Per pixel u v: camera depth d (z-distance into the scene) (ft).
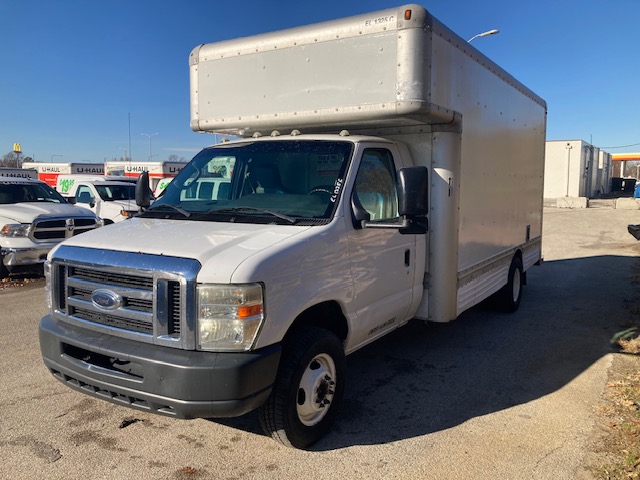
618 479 11.43
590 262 43.65
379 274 14.80
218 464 12.06
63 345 12.14
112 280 11.69
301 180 14.60
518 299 27.22
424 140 17.25
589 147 182.39
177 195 15.85
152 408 10.98
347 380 17.37
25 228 32.83
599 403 15.47
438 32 15.70
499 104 22.17
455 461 12.28
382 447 12.91
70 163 132.57
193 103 18.74
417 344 21.29
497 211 22.65
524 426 14.06
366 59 15.26
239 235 12.18
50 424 13.88
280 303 11.31
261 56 17.07
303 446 12.62
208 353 10.68
